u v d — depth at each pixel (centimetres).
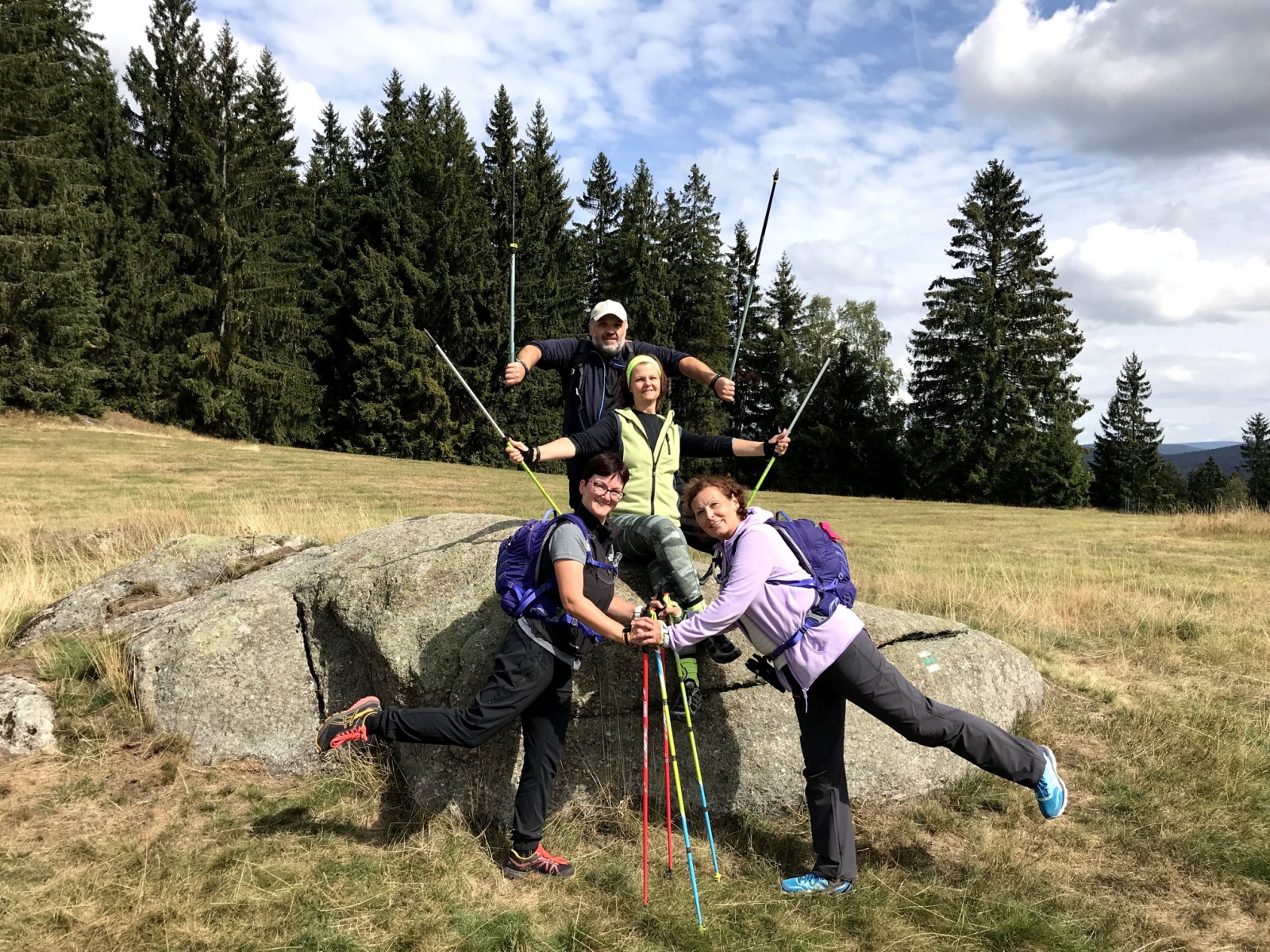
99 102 3325
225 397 3381
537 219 4081
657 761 368
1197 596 810
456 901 297
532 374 3912
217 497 1477
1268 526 1466
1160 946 281
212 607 427
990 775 397
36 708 405
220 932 275
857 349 4369
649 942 279
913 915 297
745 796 367
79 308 2817
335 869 311
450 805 352
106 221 3138
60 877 299
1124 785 390
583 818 359
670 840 316
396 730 310
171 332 3369
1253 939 285
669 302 4206
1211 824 355
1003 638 605
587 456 362
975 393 3953
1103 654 595
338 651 411
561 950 273
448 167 4016
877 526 1664
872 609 445
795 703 322
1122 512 2508
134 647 426
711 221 4459
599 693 365
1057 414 3956
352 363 3859
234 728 395
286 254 3766
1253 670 567
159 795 360
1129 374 5897
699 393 4266
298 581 438
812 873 315
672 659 367
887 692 308
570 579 300
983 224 4100
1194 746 431
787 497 2509
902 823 361
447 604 386
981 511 2288
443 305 3809
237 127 3478
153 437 2722
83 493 1426
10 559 725
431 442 3731
